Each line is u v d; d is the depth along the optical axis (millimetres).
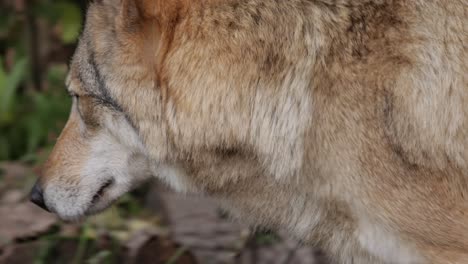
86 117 8578
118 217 11555
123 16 7727
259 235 10539
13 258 10266
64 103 13664
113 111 8281
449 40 7176
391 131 7246
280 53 7395
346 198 7574
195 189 8445
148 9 7520
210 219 11148
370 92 7234
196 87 7590
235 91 7516
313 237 8227
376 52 7215
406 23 7195
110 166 8688
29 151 13289
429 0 7211
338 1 7281
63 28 14367
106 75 8094
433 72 7176
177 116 7762
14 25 15070
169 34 7574
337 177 7520
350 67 7258
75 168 8891
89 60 8289
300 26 7336
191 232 10969
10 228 10734
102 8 8047
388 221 7477
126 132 8352
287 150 7621
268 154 7699
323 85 7344
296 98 7445
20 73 13867
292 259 10406
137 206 12078
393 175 7320
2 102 13781
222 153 7848
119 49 7887
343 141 7371
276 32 7367
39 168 12438
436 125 7207
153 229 11211
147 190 12266
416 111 7203
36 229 10625
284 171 7738
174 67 7621
